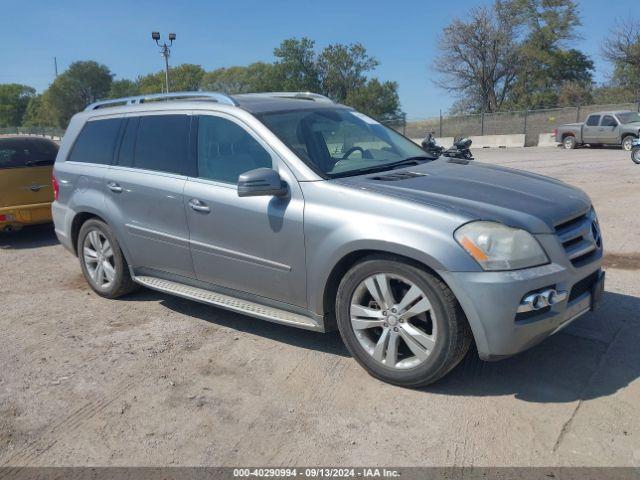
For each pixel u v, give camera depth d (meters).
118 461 3.21
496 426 3.36
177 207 4.79
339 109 5.14
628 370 3.91
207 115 4.79
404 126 39.09
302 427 3.45
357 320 3.88
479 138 35.06
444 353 3.54
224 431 3.45
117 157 5.45
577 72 52.66
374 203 3.75
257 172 3.99
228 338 4.75
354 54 64.44
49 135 49.81
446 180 4.11
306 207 3.99
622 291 5.38
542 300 3.41
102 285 5.80
